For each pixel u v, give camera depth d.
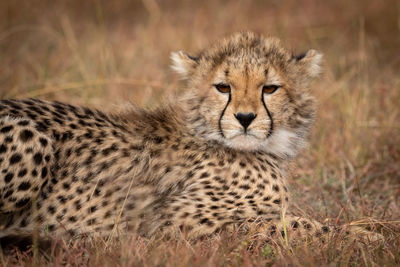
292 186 11.05
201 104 9.30
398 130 13.36
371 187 11.47
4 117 8.08
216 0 23.78
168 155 8.98
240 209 8.66
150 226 8.62
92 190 8.56
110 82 14.58
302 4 23.89
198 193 8.75
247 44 9.77
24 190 8.00
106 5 22.12
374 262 7.57
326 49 18.86
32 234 8.09
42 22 20.06
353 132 12.97
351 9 22.48
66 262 7.67
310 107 9.85
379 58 18.55
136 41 19.25
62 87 14.02
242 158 9.12
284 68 9.45
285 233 8.00
